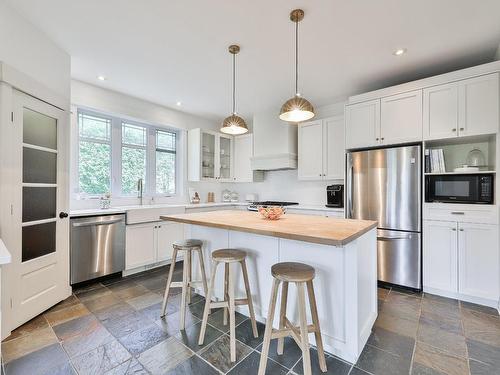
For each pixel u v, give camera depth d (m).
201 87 3.44
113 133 3.78
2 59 1.91
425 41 2.35
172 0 1.85
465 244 2.52
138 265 3.39
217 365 1.64
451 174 2.63
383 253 2.93
